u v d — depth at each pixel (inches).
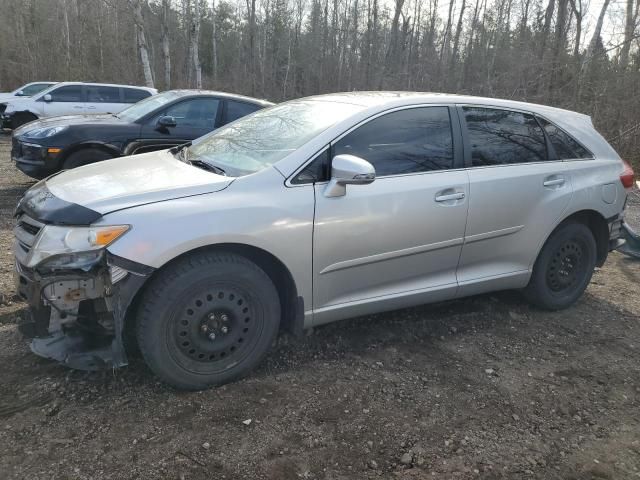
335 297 133.0
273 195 121.3
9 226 240.4
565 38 638.5
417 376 132.3
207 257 114.3
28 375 122.8
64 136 279.4
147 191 115.7
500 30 1003.9
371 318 160.6
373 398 122.0
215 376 119.8
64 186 124.3
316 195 125.0
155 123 299.0
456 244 146.9
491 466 103.0
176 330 113.4
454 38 1111.0
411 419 115.4
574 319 172.1
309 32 1589.6
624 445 111.7
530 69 623.8
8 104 579.2
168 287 110.3
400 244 137.0
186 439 104.7
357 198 129.6
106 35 1254.3
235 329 120.3
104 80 1173.1
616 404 126.4
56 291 106.5
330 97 157.0
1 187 331.3
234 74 1451.8
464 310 171.2
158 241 107.7
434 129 146.3
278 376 128.3
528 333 159.8
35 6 1352.1
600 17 659.4
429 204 139.5
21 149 285.3
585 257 177.3
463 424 115.0
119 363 109.9
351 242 129.7
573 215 171.3
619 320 173.8
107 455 99.4
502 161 156.3
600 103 558.9
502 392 128.0
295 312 128.2
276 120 150.5
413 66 934.4
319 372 131.3
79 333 113.9
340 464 100.9
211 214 113.3
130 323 116.1
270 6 1688.0
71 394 116.6
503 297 183.6
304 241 123.4
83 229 107.1
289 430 109.2
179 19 1459.2
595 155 178.5
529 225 159.5
